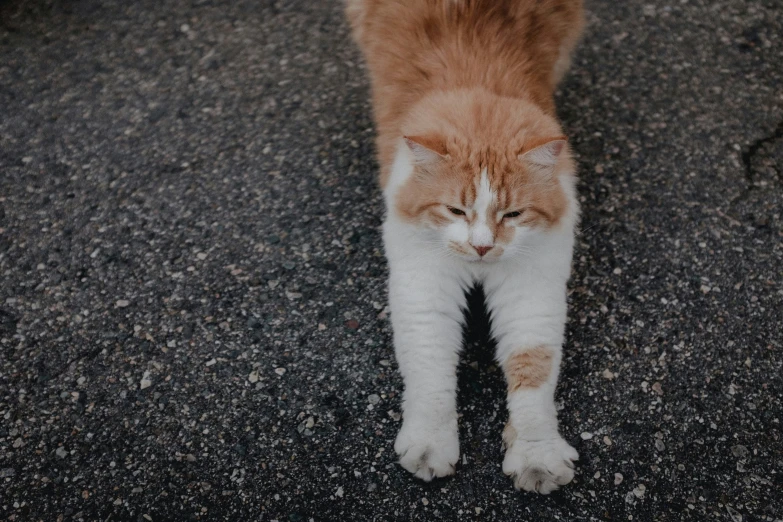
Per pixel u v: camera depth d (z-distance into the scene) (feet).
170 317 2.80
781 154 3.09
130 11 3.63
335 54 3.46
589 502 2.49
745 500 2.49
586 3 3.57
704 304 2.78
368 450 2.57
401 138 2.64
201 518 2.48
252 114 3.28
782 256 2.87
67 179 3.11
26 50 3.50
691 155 3.10
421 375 2.56
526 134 2.51
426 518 2.47
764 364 2.68
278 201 3.04
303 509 2.49
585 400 2.63
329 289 2.84
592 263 2.86
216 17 3.61
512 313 2.60
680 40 3.45
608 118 3.21
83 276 2.89
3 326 2.78
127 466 2.56
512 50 2.76
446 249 2.55
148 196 3.06
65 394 2.67
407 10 2.84
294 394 2.66
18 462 2.56
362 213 3.00
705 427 2.59
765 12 3.52
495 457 2.55
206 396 2.66
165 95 3.35
